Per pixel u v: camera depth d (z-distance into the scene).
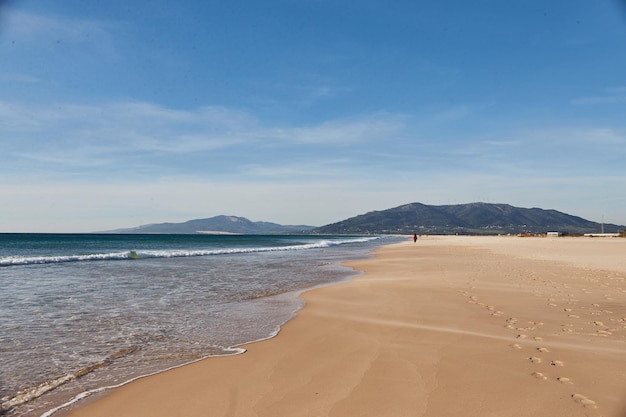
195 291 13.51
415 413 4.35
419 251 40.16
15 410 4.66
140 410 4.61
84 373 5.83
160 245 58.84
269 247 51.91
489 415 4.28
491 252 36.47
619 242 59.97
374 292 12.91
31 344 7.25
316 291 13.25
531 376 5.37
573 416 4.23
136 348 7.03
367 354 6.46
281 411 4.48
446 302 11.05
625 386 5.02
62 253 36.72
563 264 22.53
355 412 4.40
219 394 5.00
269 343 7.23
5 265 22.84
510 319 8.94
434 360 6.09
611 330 7.89
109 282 15.56
